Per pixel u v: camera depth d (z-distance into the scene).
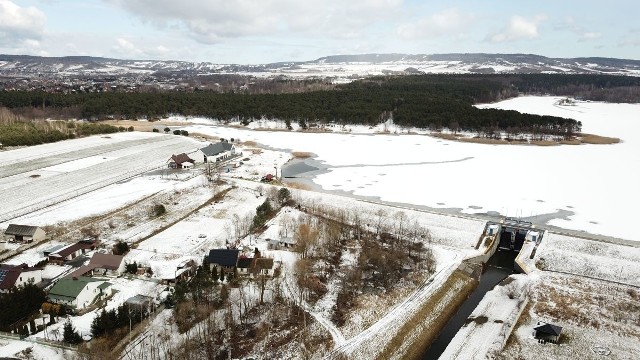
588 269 92.69
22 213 113.50
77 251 91.50
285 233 104.00
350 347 66.06
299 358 62.81
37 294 69.88
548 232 108.25
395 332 70.62
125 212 116.38
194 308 70.25
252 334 66.81
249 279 82.56
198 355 61.38
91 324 65.50
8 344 61.81
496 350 66.50
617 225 114.69
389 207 122.81
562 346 67.69
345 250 98.00
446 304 80.44
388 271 88.50
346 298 78.50
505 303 81.06
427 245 103.19
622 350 67.00
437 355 67.56
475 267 94.69
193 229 107.25
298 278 81.75
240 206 123.56
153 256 91.69
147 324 67.81
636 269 91.50
